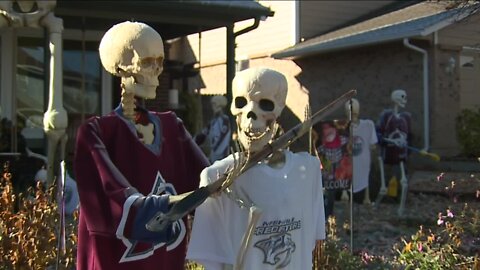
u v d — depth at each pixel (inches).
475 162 415.5
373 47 559.8
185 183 109.7
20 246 155.1
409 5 662.5
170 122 109.2
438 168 446.9
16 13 299.3
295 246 102.1
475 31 414.6
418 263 185.8
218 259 99.0
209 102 577.0
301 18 655.8
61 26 310.0
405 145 366.0
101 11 382.3
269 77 99.0
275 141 96.7
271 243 98.7
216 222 99.4
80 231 100.7
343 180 297.7
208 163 109.9
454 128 516.1
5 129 369.4
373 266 204.4
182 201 88.7
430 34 506.6
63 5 365.7
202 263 99.7
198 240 99.2
